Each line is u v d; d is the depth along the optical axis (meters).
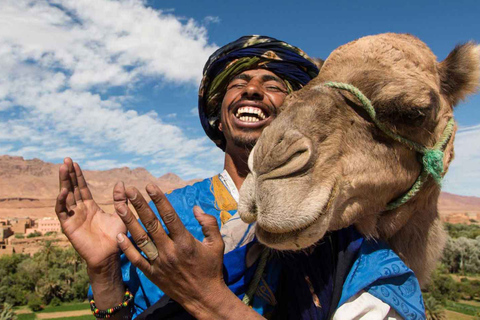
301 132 0.53
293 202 0.49
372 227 0.61
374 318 0.52
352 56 0.64
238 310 0.49
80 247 0.57
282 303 0.59
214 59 0.78
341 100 0.58
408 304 0.54
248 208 0.52
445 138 0.64
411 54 0.64
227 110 0.74
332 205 0.53
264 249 0.59
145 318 0.56
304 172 0.52
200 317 0.49
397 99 0.56
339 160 0.55
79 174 0.60
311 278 0.57
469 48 0.71
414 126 0.58
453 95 0.73
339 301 0.55
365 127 0.58
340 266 0.57
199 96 0.86
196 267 0.48
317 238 0.51
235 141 0.72
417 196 0.65
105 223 0.60
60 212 0.57
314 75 0.82
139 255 0.49
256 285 0.58
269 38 0.76
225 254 0.58
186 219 0.66
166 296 0.57
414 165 0.62
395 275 0.55
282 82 0.77
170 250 0.48
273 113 0.73
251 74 0.75
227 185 0.71
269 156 0.51
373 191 0.59
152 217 0.48
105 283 0.58
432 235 0.69
